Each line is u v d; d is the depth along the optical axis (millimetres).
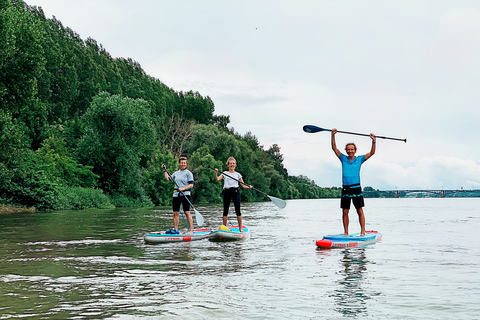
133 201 41688
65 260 7000
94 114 40062
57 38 61094
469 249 8289
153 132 43906
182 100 90375
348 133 9750
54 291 4855
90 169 39906
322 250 8164
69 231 12328
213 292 4770
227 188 11164
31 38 23625
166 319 3807
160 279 5469
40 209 28031
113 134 40344
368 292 4766
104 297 4574
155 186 47406
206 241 9703
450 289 4895
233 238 10211
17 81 23016
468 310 4051
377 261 6828
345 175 9617
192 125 69750
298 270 6059
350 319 3793
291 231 12469
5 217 19719
